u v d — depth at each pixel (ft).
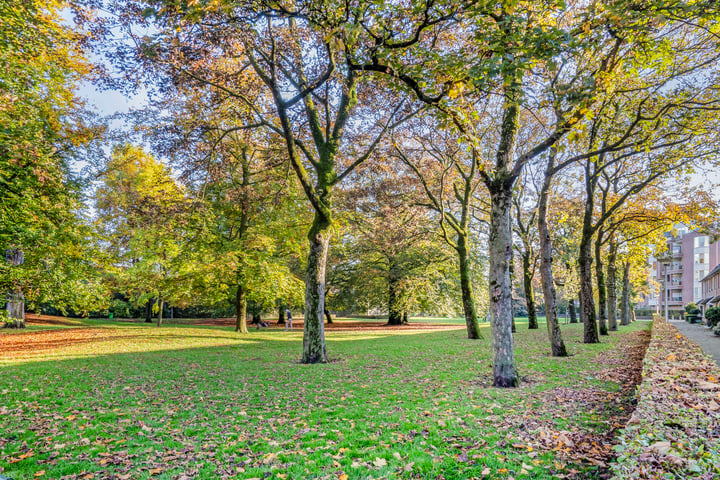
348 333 84.69
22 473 13.64
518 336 69.21
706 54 35.60
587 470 12.84
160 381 29.89
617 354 42.11
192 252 71.87
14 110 41.24
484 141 57.77
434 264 102.94
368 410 20.95
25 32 39.86
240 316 83.46
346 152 55.16
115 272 63.98
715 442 10.86
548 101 25.35
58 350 50.08
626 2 20.76
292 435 17.25
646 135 35.78
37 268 46.68
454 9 21.43
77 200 52.34
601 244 72.43
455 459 13.94
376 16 22.13
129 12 31.96
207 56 34.42
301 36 39.70
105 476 13.43
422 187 68.80
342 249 112.16
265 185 62.49
